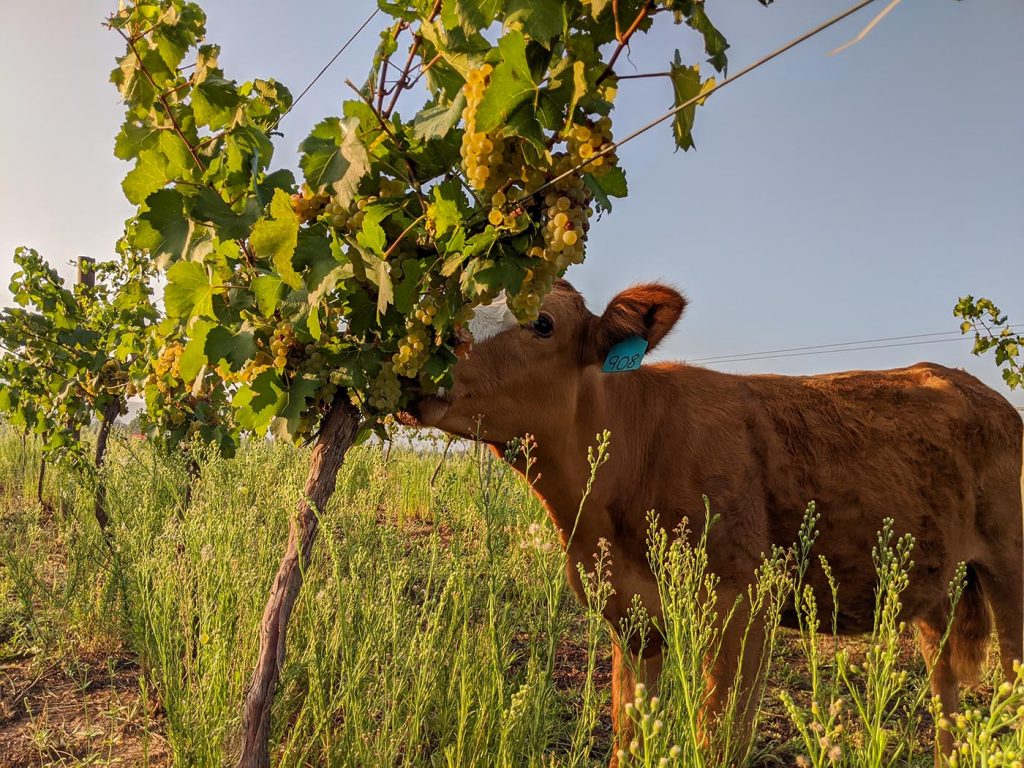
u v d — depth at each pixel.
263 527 3.82
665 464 3.16
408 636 3.01
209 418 5.58
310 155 1.99
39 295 6.68
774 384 3.68
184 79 2.68
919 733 3.54
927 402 3.76
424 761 2.80
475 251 1.80
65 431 6.57
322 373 2.22
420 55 2.03
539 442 2.97
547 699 2.72
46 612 4.24
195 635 3.37
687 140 1.65
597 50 1.66
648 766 1.35
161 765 2.91
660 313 2.98
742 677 2.86
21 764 2.94
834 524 3.29
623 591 3.15
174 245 2.33
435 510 3.37
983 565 3.82
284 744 2.90
